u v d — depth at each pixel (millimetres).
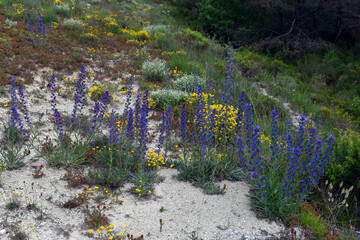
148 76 10344
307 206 4707
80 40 12336
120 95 8852
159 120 7703
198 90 6477
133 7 21094
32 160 5176
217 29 20250
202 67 11445
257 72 13508
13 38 10242
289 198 4449
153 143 6457
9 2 13617
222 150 5906
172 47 13844
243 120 5793
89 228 3889
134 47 13438
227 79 6848
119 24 16172
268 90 11742
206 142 5305
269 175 4863
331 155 5727
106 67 10555
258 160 4461
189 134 6688
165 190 4887
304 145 4723
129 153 5711
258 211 4535
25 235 3578
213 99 8117
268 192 4645
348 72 16125
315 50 18375
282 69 15773
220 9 20125
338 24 20422
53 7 15117
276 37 18484
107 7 19328
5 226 3682
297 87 13070
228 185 5207
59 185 4660
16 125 6121
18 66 8703
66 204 4234
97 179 4812
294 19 19016
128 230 3926
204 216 4344
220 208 4547
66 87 8477
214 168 5281
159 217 4234
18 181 4586
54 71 9211
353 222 4766
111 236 3760
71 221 3969
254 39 19672
